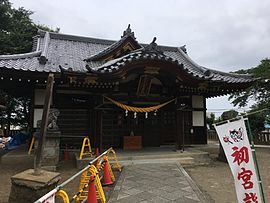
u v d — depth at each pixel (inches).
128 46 530.9
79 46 633.6
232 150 170.2
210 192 251.0
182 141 467.5
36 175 181.2
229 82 486.6
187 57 670.5
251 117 754.2
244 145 167.0
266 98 714.2
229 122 174.2
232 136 171.6
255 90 721.0
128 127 521.0
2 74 398.0
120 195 235.1
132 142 503.8
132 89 455.5
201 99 596.7
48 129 336.5
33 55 489.1
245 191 163.8
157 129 539.8
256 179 161.9
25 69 398.6
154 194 238.5
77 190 257.0
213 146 574.2
